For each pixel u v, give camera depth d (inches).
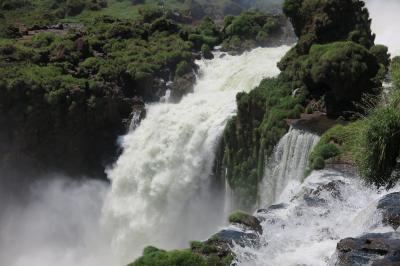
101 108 2038.6
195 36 2461.9
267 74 1920.5
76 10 3378.4
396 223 804.0
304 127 1407.5
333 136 1278.3
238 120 1633.9
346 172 1124.5
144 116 2062.0
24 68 2106.3
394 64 1413.6
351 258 700.0
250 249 821.2
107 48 2383.1
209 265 769.6
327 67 1417.3
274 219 933.8
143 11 2817.4
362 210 885.2
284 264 769.6
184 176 1785.2
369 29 1691.7
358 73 1402.6
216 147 1705.2
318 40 1628.9
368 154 1007.0
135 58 2251.5
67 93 1999.3
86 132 2048.5
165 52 2285.9
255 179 1540.4
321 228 887.1
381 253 705.6
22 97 1971.0
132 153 1962.4
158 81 2169.0
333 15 1608.0
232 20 2578.7
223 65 2217.0
